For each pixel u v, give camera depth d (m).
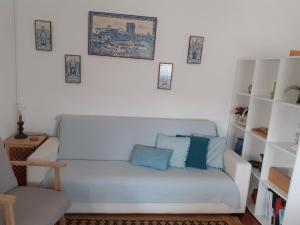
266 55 3.14
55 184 2.02
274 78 2.74
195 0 2.91
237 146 3.12
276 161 2.50
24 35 2.78
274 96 2.36
